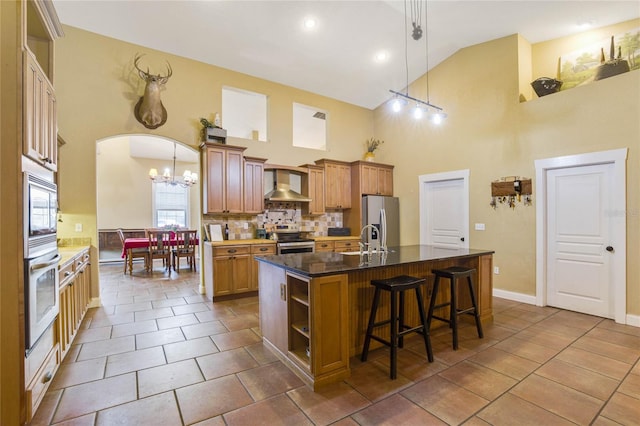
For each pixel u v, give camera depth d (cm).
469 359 263
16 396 172
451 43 469
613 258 354
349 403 202
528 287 422
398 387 220
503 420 184
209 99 489
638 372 239
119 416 188
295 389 219
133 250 662
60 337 248
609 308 359
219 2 361
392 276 304
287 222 571
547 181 409
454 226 519
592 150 363
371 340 285
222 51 459
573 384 222
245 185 489
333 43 451
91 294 409
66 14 376
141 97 434
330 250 538
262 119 696
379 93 612
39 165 212
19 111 175
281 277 262
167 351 280
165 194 877
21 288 174
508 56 441
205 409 196
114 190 810
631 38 374
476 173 478
